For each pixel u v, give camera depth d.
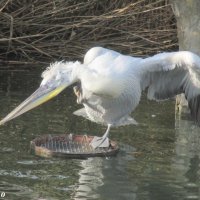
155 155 11.80
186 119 14.87
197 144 12.63
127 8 22.92
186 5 16.14
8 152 11.49
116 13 23.17
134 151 11.99
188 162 11.43
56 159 11.26
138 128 13.74
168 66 11.27
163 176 10.64
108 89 10.97
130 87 11.22
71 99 16.27
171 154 11.90
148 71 11.49
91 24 23.72
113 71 11.01
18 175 10.33
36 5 23.58
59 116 14.32
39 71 20.42
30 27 23.19
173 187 10.14
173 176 10.67
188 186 10.21
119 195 9.70
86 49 22.83
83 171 10.71
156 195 9.75
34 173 10.47
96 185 10.05
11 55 22.56
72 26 22.73
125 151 11.98
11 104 15.22
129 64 11.24
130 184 10.21
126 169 10.93
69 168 10.82
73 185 10.02
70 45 22.89
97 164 11.10
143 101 16.77
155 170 10.92
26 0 23.58
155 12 24.06
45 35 22.53
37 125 13.42
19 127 13.18
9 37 22.45
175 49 23.98
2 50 22.50
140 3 23.86
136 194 9.78
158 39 23.83
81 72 10.88
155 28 24.20
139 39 23.77
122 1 24.28
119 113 11.62
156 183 10.27
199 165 11.27
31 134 12.70
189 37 16.25
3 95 16.28
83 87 11.07
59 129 13.20
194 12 16.11
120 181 10.31
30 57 22.38
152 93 11.88
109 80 10.91
